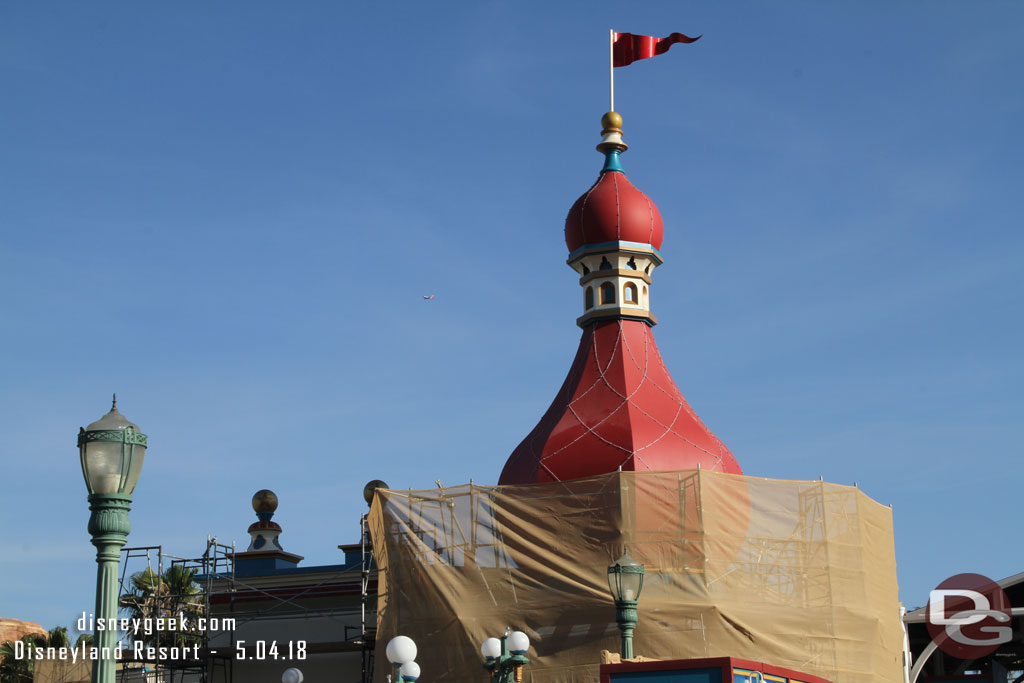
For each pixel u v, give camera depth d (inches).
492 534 1414.9
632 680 875.4
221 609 1825.8
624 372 1594.5
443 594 1408.7
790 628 1368.1
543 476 1528.1
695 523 1369.3
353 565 1820.9
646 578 1357.0
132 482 640.4
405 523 1455.5
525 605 1378.0
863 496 1478.8
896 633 1517.0
